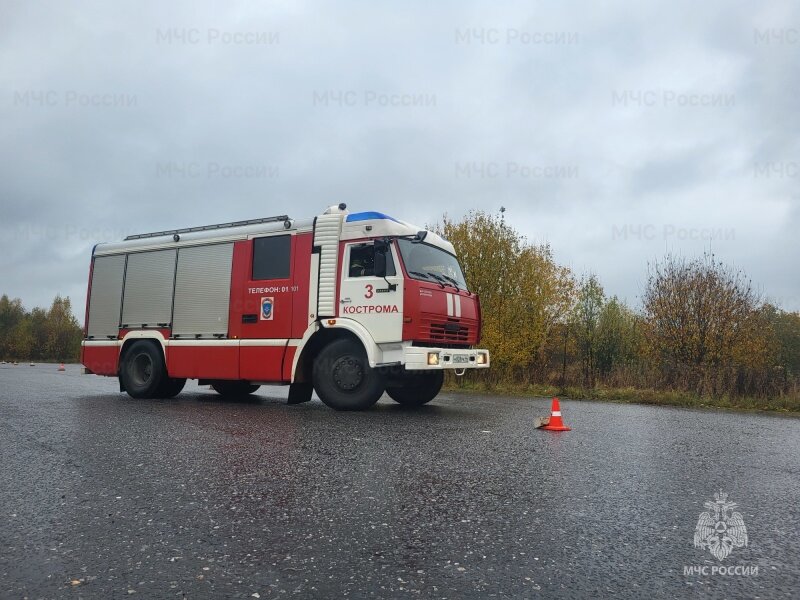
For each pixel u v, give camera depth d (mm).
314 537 3139
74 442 5809
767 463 5309
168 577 2609
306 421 7562
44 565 2730
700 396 12281
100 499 3809
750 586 2594
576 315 17078
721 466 5105
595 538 3174
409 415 8367
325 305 9109
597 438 6523
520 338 15328
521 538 3158
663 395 12281
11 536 3115
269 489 4082
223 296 10219
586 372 14492
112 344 11461
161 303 10961
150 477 4387
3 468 4660
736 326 15578
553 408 7172
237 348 9914
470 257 15797
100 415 8008
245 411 8758
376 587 2527
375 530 3258
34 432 6418
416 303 8539
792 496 4102
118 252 11719
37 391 12367
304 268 9422
